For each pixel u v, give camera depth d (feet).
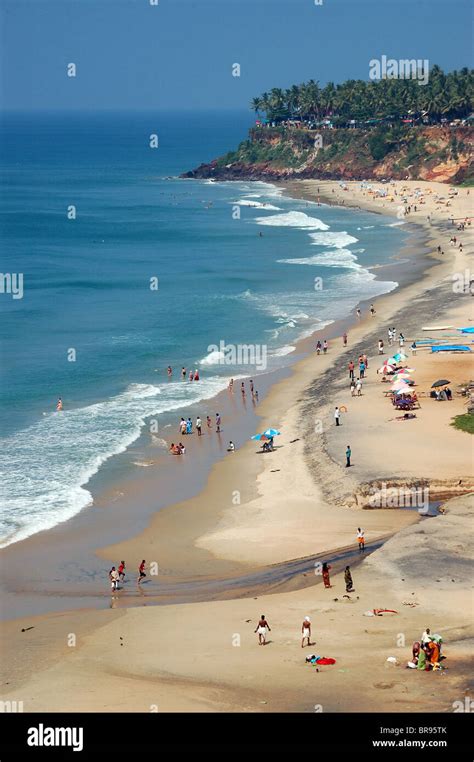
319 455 200.85
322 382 263.08
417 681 108.58
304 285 409.28
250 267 460.96
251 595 140.26
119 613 136.98
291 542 162.61
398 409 226.58
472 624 123.34
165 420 238.07
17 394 256.32
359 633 122.31
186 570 153.89
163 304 376.48
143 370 283.38
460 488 177.78
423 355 276.82
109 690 111.96
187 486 193.77
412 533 155.94
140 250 528.22
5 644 127.95
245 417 239.30
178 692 110.01
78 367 284.41
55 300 385.91
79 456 209.97
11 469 200.95
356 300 373.81
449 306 344.69
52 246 543.80
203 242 554.46
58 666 119.75
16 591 147.74
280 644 120.78
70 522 175.73
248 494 187.93
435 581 137.39
